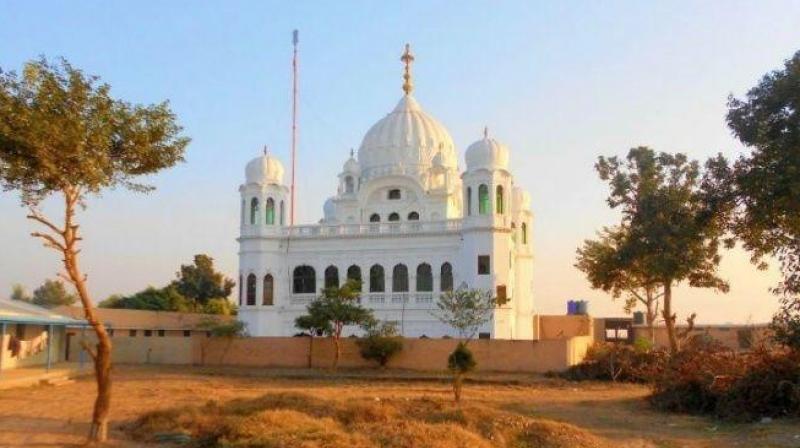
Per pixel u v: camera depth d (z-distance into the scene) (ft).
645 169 127.44
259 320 198.70
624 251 128.36
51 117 56.39
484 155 192.34
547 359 145.18
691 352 110.42
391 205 220.84
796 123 77.05
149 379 128.57
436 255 192.95
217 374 142.00
